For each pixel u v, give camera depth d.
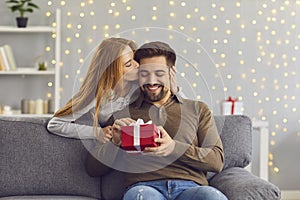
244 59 5.25
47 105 5.02
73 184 2.99
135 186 2.67
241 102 4.89
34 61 5.16
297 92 5.30
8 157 2.99
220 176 2.95
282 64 5.28
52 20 5.17
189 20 5.21
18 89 5.16
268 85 5.28
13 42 5.15
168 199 2.69
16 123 3.05
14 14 5.14
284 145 5.30
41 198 2.90
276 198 2.64
